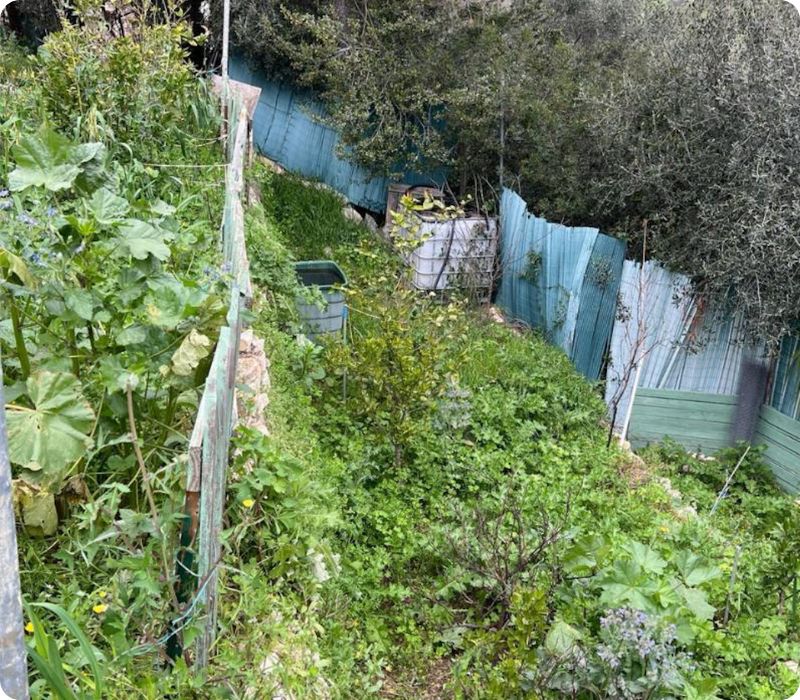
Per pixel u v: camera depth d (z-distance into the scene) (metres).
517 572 4.25
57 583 2.55
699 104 8.44
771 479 8.20
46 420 2.42
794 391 8.20
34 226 3.17
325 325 7.70
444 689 3.77
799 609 4.33
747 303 7.97
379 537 4.89
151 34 7.34
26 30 12.15
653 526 5.39
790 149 7.73
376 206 12.50
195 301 2.96
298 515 3.29
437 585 4.51
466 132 10.96
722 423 8.85
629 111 9.11
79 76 6.52
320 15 11.73
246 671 2.48
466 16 11.41
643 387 8.98
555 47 11.05
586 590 4.05
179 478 2.64
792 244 7.66
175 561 2.37
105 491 2.80
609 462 6.80
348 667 3.44
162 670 2.40
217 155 7.88
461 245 10.60
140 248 2.92
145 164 6.46
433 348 5.98
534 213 11.09
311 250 10.80
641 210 9.30
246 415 4.08
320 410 6.07
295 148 12.58
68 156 3.20
